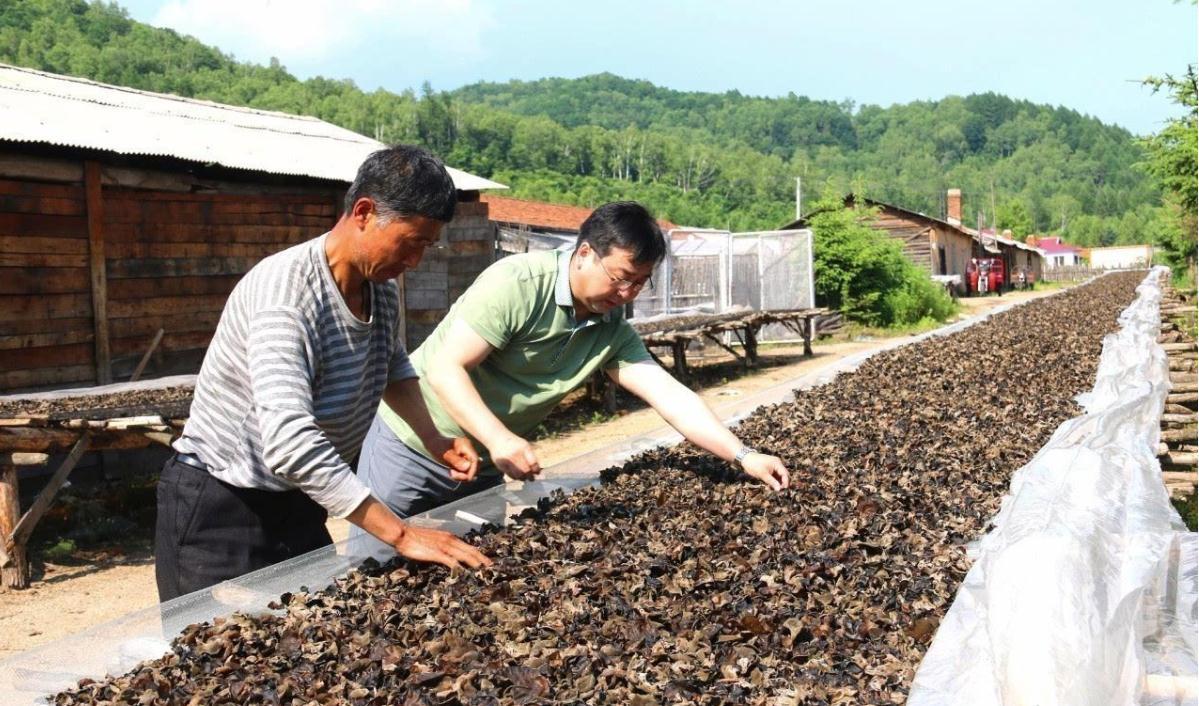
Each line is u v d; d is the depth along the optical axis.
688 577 3.12
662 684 2.36
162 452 9.71
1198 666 2.49
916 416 6.36
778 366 17.39
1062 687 2.21
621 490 4.17
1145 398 6.61
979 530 3.74
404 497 3.96
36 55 70.06
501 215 28.14
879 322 24.50
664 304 20.52
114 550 7.32
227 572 3.07
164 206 9.88
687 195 119.06
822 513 3.83
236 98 83.44
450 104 118.62
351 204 2.72
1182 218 29.55
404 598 2.92
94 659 2.61
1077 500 3.42
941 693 2.27
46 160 8.71
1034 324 16.47
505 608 2.82
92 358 9.26
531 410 3.85
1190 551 2.98
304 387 2.72
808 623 2.75
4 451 6.29
